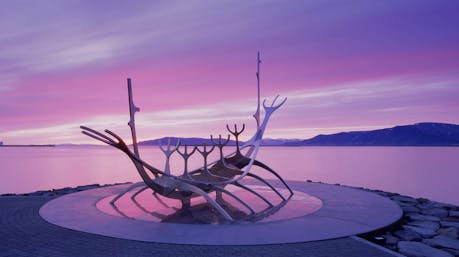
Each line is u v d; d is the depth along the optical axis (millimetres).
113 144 9016
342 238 7301
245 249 6645
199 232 7664
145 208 10422
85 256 6328
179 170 32312
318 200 11586
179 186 9938
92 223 8508
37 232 7828
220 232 7668
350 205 10680
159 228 8016
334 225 8203
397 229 8711
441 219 10211
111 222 8594
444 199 18828
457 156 68750
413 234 8188
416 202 13172
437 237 7992
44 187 23328
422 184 24469
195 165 39281
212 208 10336
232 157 11953
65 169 37812
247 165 12070
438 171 34438
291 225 8227
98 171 34844
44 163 49281
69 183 25219
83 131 8859
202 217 9234
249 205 10148
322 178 27375
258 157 64625
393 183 24844
